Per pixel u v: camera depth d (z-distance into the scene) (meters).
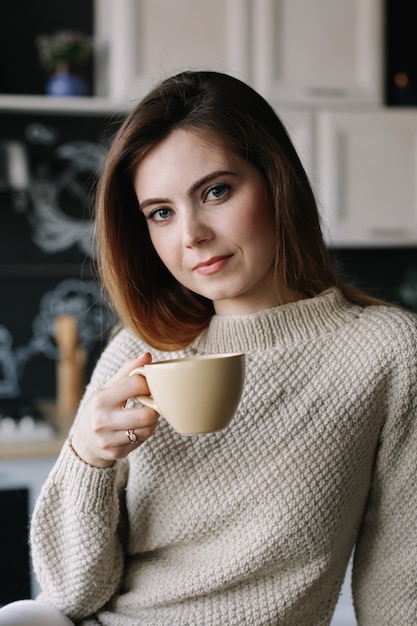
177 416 0.79
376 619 1.08
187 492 1.06
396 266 3.28
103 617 1.08
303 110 2.82
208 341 1.13
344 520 1.05
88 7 3.00
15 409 2.68
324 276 1.13
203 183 0.95
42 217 3.03
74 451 0.97
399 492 1.07
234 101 0.98
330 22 2.80
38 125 2.99
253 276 0.99
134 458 1.08
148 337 1.13
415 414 1.06
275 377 1.07
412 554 1.05
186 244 0.96
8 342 3.03
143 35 2.66
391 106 3.03
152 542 1.08
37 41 2.97
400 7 3.19
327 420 1.05
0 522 2.30
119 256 1.10
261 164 1.01
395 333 1.07
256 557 1.02
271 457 1.04
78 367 2.92
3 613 1.02
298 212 1.05
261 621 1.02
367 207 2.90
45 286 3.04
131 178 1.04
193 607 1.04
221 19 2.71
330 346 1.08
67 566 1.03
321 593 1.07
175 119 0.97
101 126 3.02
